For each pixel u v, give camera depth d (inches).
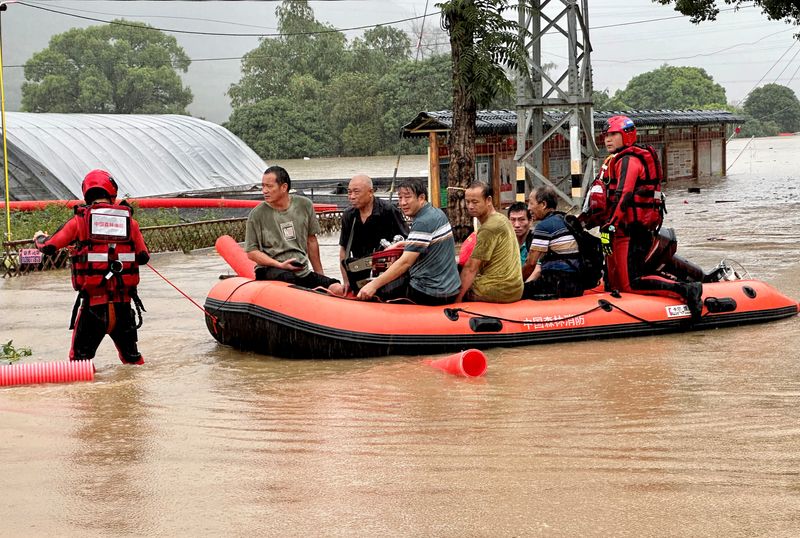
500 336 337.1
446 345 330.6
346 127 3366.1
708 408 238.2
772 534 155.5
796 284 458.3
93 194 319.0
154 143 1544.0
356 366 311.0
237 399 261.1
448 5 719.7
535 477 185.8
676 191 1448.1
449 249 344.5
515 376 285.9
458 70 737.0
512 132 1082.7
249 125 3452.3
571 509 168.2
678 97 4982.8
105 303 316.5
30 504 174.6
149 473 192.1
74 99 4362.7
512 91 751.1
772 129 6008.9
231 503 174.2
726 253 600.4
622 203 358.6
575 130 863.1
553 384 272.2
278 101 3469.5
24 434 222.8
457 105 743.1
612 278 378.9
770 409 235.9
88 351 318.7
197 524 164.2
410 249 334.0
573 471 188.9
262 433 222.4
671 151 1688.0
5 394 269.7
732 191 1402.6
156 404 255.1
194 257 761.6
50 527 163.3
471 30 732.7
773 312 384.2
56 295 528.4
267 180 356.8
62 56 4301.2
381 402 254.1
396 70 3422.7
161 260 739.4
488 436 215.8
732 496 173.2
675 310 363.9
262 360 326.6
